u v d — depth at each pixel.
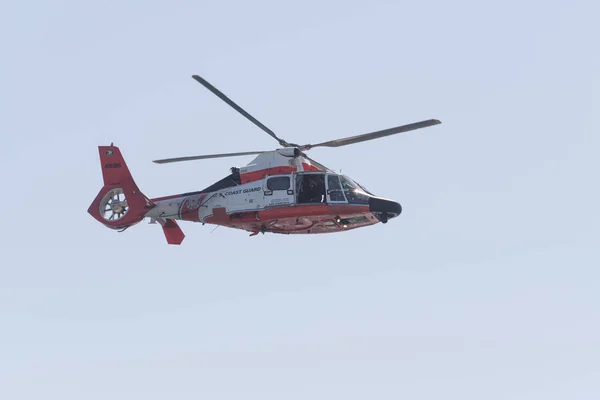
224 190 127.50
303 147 127.19
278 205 122.38
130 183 132.38
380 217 123.75
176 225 134.62
